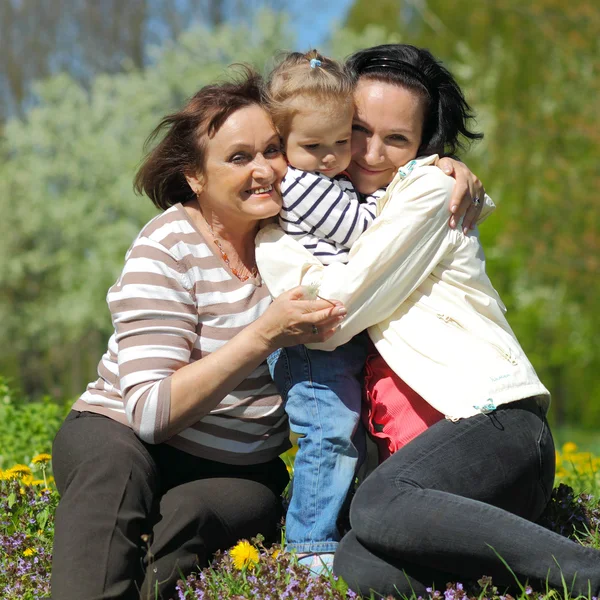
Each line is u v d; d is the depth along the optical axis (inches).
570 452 290.5
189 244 165.6
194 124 166.2
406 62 172.4
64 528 146.1
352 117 169.9
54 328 1359.5
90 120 1290.6
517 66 871.1
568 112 847.1
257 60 1219.2
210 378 153.2
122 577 144.6
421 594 144.3
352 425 157.6
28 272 1348.4
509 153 867.4
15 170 1299.2
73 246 1279.5
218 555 155.6
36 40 1560.0
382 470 148.8
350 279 155.1
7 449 276.7
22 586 153.4
